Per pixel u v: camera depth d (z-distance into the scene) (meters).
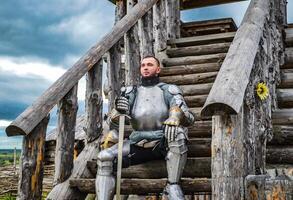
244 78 3.69
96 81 5.21
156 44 7.32
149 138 4.03
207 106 3.32
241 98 3.43
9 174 17.80
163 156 4.13
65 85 4.61
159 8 7.50
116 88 5.64
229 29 9.14
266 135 4.48
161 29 7.47
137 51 6.27
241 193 3.43
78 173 4.71
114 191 4.01
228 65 3.85
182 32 9.24
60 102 4.65
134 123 4.17
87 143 5.13
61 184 4.52
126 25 5.95
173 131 3.78
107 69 5.67
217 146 3.43
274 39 5.75
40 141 4.25
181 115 3.90
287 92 6.00
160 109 4.10
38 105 4.27
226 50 7.05
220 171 3.40
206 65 6.60
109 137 4.20
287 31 7.06
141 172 4.36
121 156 3.91
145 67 4.29
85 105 5.23
